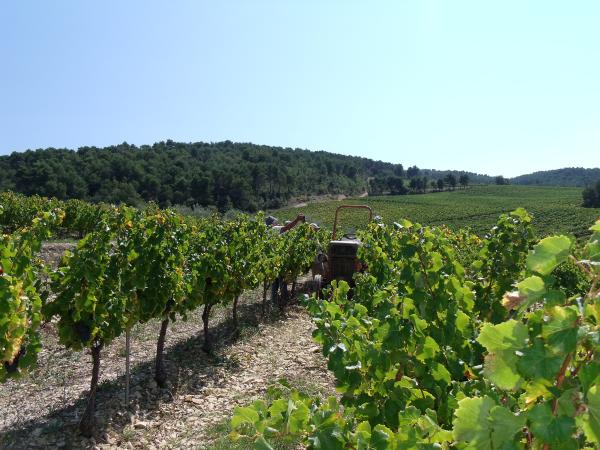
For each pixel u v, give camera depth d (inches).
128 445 195.0
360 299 224.7
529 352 47.4
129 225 244.2
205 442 195.5
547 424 45.9
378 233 338.3
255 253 386.0
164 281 250.5
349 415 80.3
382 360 97.8
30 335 189.2
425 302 119.9
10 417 213.8
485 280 203.2
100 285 203.5
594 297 46.6
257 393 247.9
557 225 2222.0
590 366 46.0
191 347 331.9
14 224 799.7
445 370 96.7
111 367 286.0
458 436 50.3
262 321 422.9
